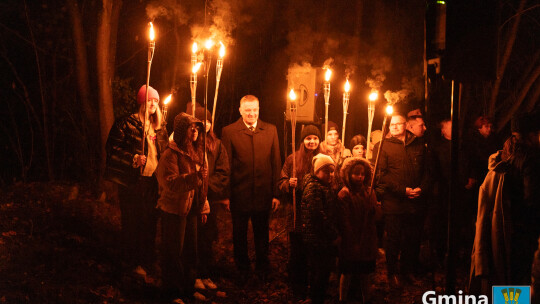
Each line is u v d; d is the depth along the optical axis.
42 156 12.31
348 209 5.71
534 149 4.88
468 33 4.49
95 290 5.76
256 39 12.71
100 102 9.70
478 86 12.12
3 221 7.20
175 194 5.57
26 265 5.95
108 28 9.66
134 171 6.18
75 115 11.99
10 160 12.45
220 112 13.83
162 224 5.71
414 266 6.99
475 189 7.55
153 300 5.81
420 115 6.89
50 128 12.17
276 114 11.91
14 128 11.80
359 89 11.80
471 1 4.48
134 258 6.52
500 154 5.07
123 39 12.91
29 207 8.08
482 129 7.79
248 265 7.00
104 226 7.83
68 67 12.23
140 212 6.37
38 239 6.72
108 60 9.76
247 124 7.01
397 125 6.83
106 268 6.32
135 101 11.49
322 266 5.58
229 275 7.01
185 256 5.84
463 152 7.55
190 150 5.66
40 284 5.58
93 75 10.67
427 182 6.80
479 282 5.17
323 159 5.61
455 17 4.51
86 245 6.84
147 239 6.54
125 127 6.25
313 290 5.64
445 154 7.45
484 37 4.50
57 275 5.86
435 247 7.62
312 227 5.55
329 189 5.65
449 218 4.55
